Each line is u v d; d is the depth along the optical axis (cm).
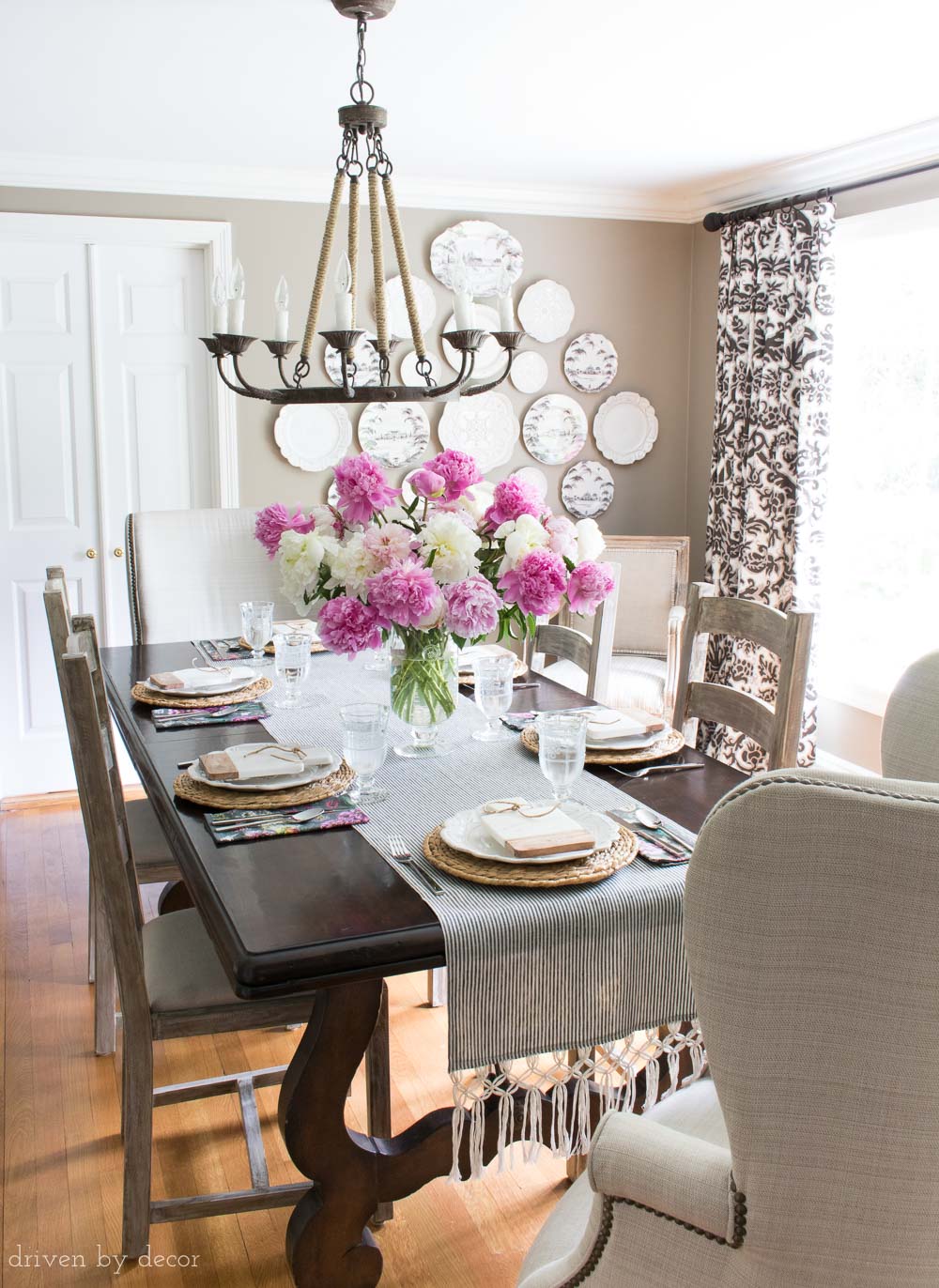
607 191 468
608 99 331
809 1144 92
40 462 437
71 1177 216
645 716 232
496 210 468
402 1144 168
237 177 427
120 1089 246
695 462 511
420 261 461
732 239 447
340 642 188
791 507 426
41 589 443
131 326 439
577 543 204
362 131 249
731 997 91
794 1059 90
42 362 432
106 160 408
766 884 88
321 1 252
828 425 416
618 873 162
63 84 318
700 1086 153
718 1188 100
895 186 388
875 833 84
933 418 395
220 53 290
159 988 187
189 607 350
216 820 181
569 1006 154
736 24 269
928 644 402
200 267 443
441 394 246
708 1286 103
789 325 420
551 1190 216
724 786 201
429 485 203
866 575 432
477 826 173
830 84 317
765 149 396
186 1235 201
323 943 141
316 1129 160
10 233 410
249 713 246
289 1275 191
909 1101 89
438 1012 281
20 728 446
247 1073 223
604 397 498
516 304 475
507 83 316
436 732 221
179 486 454
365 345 454
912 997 86
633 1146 107
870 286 422
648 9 258
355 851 171
